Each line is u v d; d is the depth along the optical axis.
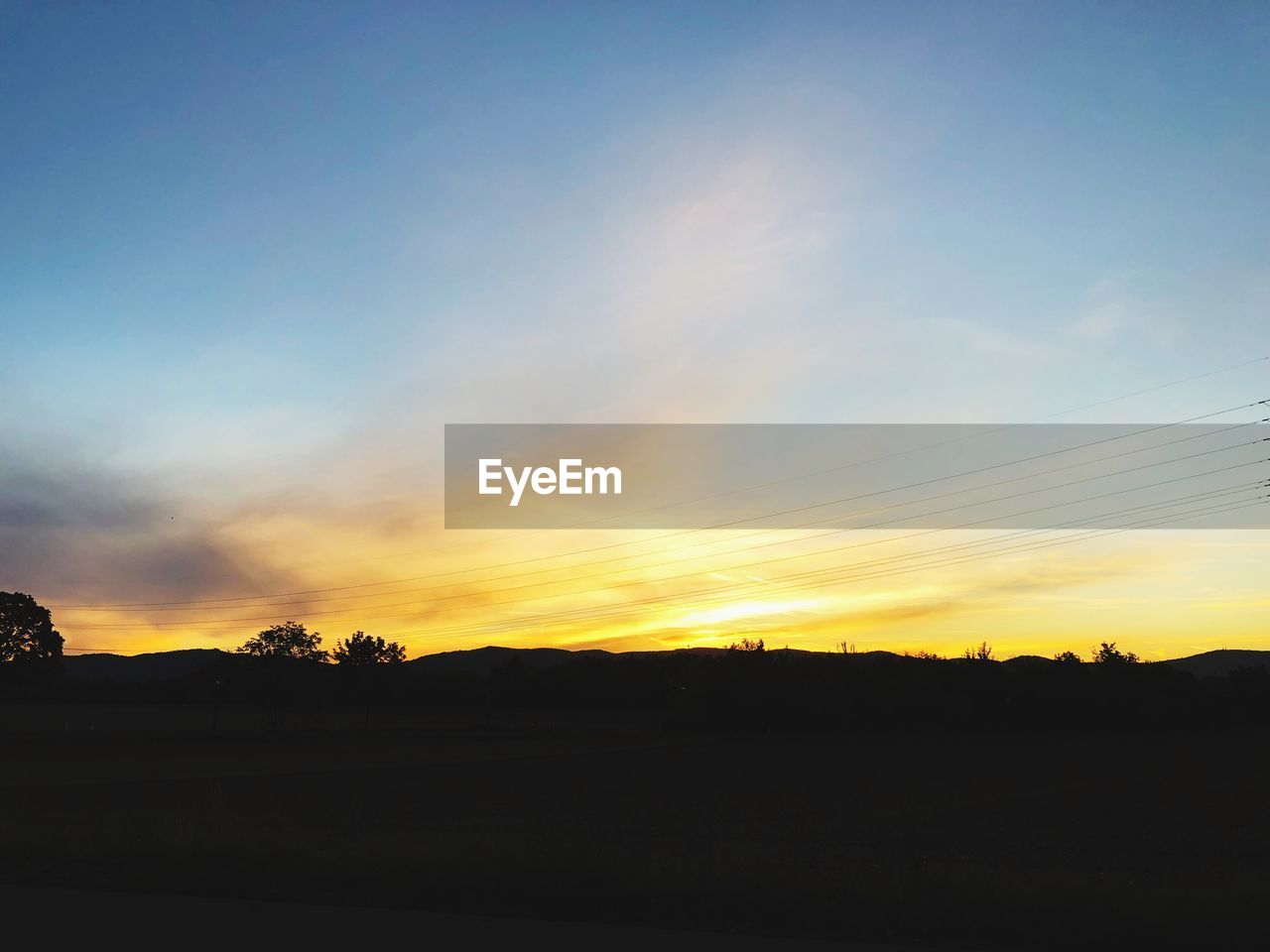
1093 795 46.06
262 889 13.06
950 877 13.85
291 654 117.12
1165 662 142.00
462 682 158.12
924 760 78.31
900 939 10.39
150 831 19.45
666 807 38.97
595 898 12.18
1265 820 34.72
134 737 100.19
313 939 10.33
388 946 10.02
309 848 16.22
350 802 41.44
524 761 78.44
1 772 65.50
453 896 12.45
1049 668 137.88
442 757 82.31
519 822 31.03
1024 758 80.94
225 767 70.25
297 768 70.25
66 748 88.81
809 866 16.58
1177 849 25.78
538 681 156.75
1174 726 134.12
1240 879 17.22
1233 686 145.62
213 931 10.66
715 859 17.20
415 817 32.97
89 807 36.28
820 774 62.53
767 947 9.95
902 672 130.12
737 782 55.78
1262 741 106.19
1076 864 21.92
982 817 35.44
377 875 13.56
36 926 10.95
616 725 132.75
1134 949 10.01
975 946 10.16
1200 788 50.03
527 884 12.81
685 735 117.25
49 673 112.62
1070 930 10.49
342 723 132.38
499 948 9.92
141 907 11.91
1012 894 11.98
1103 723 131.38
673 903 11.90
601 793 47.31
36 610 112.25
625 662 157.75
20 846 16.70
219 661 115.50
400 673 153.12
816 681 121.25
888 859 20.94
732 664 123.94
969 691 135.75
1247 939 10.11
